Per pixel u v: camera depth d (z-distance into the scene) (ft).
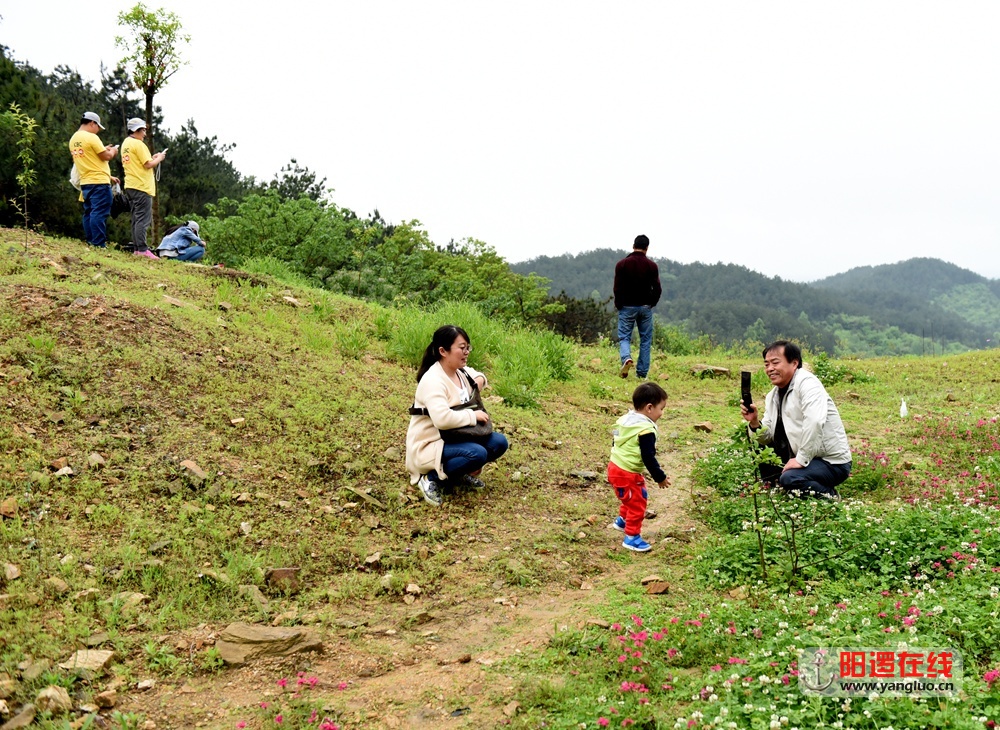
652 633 12.80
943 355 50.34
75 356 21.70
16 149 53.83
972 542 15.38
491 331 37.83
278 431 21.22
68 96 90.07
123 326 24.38
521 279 92.89
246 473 18.80
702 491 22.11
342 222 56.65
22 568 13.88
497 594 15.65
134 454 18.39
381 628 14.14
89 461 17.48
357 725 10.97
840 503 18.40
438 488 19.71
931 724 9.50
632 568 17.15
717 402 35.12
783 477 20.03
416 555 16.90
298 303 35.12
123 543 15.25
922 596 13.01
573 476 22.79
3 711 10.44
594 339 91.86
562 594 15.83
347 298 40.45
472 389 20.35
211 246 53.26
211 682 11.97
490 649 13.41
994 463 22.36
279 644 12.81
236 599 14.33
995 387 36.78
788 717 9.87
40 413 18.88
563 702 11.20
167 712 11.10
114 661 12.04
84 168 35.83
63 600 13.28
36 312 23.50
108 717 10.80
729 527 18.84
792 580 14.99
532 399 29.78
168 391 21.57
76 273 29.37
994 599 12.71
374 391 25.99
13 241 31.53
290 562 15.88
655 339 74.28
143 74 42.78
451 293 66.59
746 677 10.98
